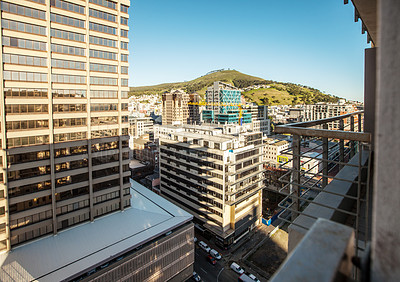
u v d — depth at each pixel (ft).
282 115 652.48
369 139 15.97
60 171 98.07
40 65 91.35
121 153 116.16
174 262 112.98
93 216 109.50
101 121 108.47
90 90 104.47
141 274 99.04
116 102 113.19
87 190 106.83
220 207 153.28
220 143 147.43
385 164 5.86
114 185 115.75
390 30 5.60
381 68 5.82
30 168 90.68
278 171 232.53
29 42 88.79
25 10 87.35
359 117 36.06
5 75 84.23
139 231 104.63
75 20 99.14
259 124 474.08
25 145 89.04
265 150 285.43
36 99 90.48
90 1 102.68
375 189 6.12
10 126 85.81
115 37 111.04
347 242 6.61
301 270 5.74
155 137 346.74
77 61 100.27
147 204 130.11
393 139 5.70
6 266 81.56
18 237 90.38
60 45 95.91
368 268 6.62
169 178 196.65
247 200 168.76
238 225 160.97
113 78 111.65
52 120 94.48
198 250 157.07
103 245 94.27
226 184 149.38
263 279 131.75
